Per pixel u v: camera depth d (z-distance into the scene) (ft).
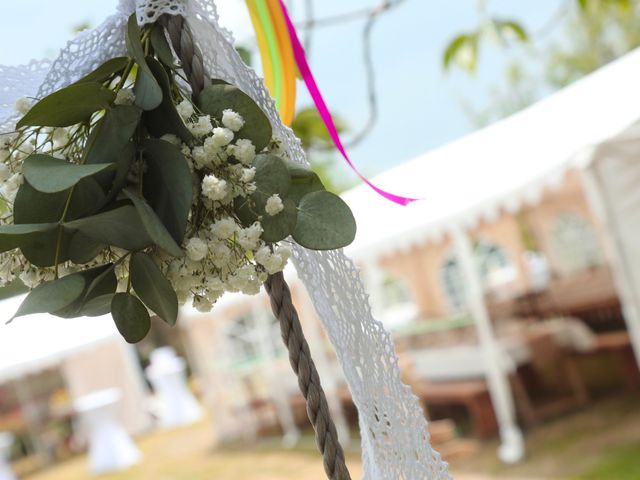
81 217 3.10
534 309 31.45
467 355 27.40
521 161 19.02
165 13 3.52
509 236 37.93
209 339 40.57
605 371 30.32
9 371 30.17
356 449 29.50
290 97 4.51
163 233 2.94
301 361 3.67
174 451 42.27
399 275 40.96
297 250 3.88
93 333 30.78
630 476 18.47
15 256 3.25
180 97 3.50
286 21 3.95
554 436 24.27
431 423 27.27
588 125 17.35
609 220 17.30
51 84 3.67
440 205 21.25
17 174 3.27
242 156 3.21
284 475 29.99
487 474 22.25
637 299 17.30
